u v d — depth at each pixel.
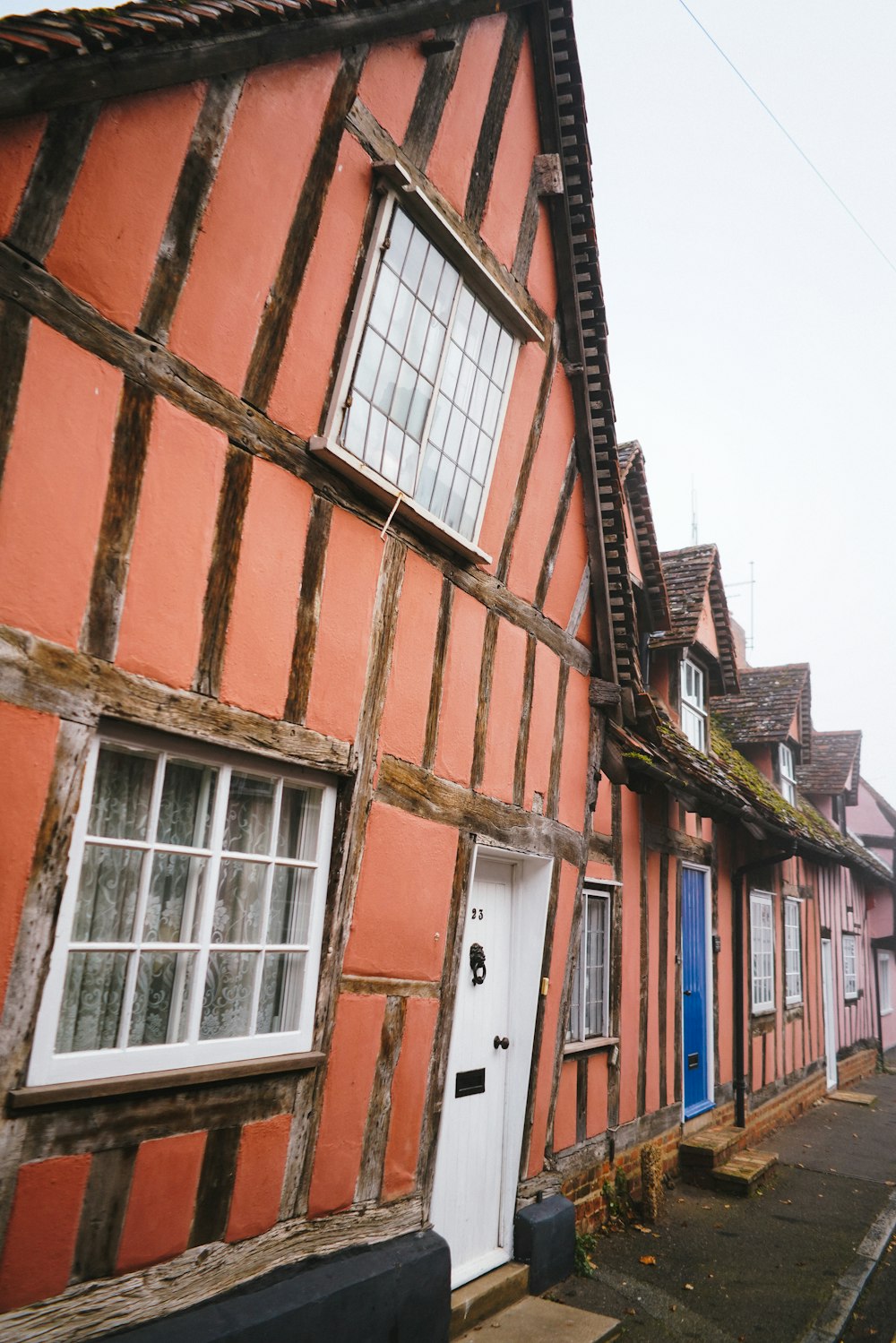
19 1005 2.75
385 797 4.29
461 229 4.80
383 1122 4.24
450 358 4.78
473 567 5.04
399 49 4.33
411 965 4.45
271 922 3.81
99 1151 2.96
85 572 2.98
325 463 3.96
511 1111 5.47
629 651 6.43
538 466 5.66
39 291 2.87
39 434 2.85
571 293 5.79
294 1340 3.46
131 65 3.03
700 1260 6.06
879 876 18.02
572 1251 5.57
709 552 10.41
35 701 2.81
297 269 3.79
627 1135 7.11
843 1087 14.95
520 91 5.31
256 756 3.64
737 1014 9.85
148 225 3.21
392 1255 4.11
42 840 2.82
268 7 3.43
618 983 7.17
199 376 3.40
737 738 13.20
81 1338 2.89
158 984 3.32
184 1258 3.25
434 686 4.67
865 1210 7.52
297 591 3.80
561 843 5.88
